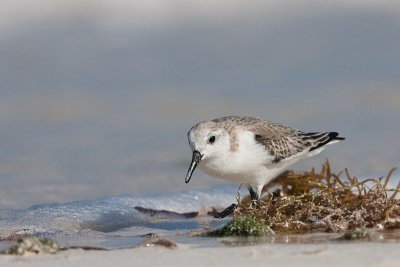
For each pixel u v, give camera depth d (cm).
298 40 2394
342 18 2459
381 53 2308
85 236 956
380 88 2045
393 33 2406
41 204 1154
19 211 1100
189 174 1048
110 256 755
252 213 1009
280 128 1126
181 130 1772
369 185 1260
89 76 2167
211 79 2147
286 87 2078
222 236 914
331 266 689
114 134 1748
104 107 1961
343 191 1051
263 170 1096
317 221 962
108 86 2108
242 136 1071
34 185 1336
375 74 2159
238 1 2453
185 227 1045
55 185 1337
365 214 973
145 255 755
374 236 867
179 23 2414
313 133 1155
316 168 1420
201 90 2066
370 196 1014
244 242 861
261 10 2466
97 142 1678
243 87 2088
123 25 2381
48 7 2338
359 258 717
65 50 2291
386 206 985
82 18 2359
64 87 2091
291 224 958
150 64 2241
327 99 1973
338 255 732
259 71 2209
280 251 762
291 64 2259
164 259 734
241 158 1069
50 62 2231
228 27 2416
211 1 2453
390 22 2441
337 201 1018
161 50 2323
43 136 1739
